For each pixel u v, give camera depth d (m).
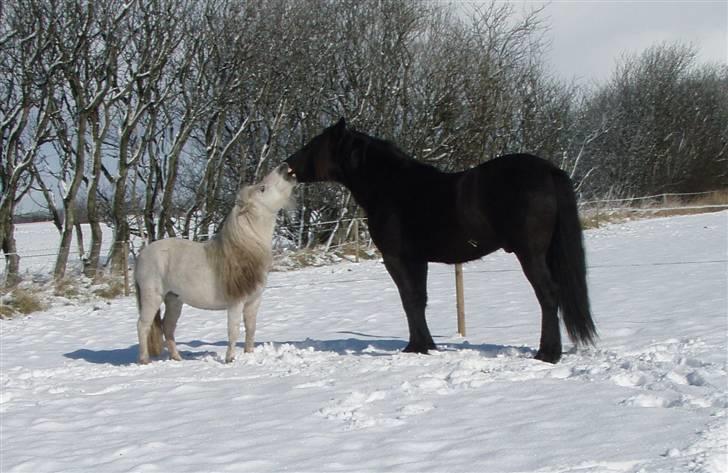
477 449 4.79
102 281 19.20
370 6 27.09
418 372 7.16
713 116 52.38
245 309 8.93
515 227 7.35
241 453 5.11
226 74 23.27
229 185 26.22
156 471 4.84
